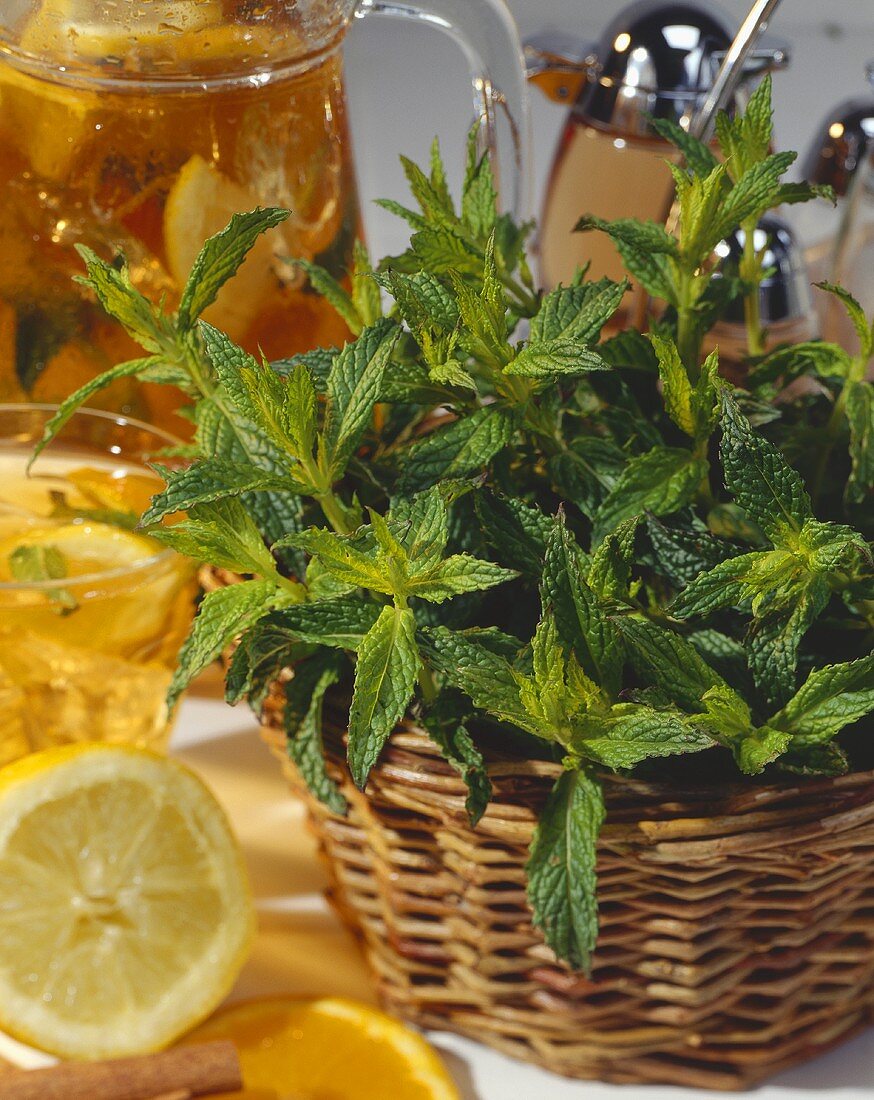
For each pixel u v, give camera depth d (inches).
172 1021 17.1
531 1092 16.8
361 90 37.2
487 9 18.7
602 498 14.7
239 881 17.7
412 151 34.5
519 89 19.2
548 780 14.6
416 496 14.2
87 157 17.0
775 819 14.4
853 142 25.6
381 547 13.9
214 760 19.9
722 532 14.9
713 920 15.2
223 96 16.9
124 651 17.9
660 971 15.5
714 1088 16.7
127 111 16.9
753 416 15.2
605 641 14.1
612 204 23.5
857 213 22.2
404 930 16.1
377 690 13.8
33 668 17.8
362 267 15.6
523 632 15.0
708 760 14.7
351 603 14.4
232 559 14.5
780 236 20.4
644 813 14.4
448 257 15.1
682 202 14.6
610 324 22.0
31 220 17.4
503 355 14.3
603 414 15.2
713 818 14.3
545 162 34.3
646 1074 16.7
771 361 15.5
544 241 24.7
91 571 18.3
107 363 18.0
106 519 18.2
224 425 15.0
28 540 18.3
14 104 17.0
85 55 16.6
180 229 17.2
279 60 17.1
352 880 16.4
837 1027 16.7
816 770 14.2
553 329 14.4
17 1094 16.4
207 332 14.1
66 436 18.6
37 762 17.6
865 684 14.3
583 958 14.1
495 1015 16.4
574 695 14.0
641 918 15.2
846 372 15.3
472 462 14.3
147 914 17.4
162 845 17.6
